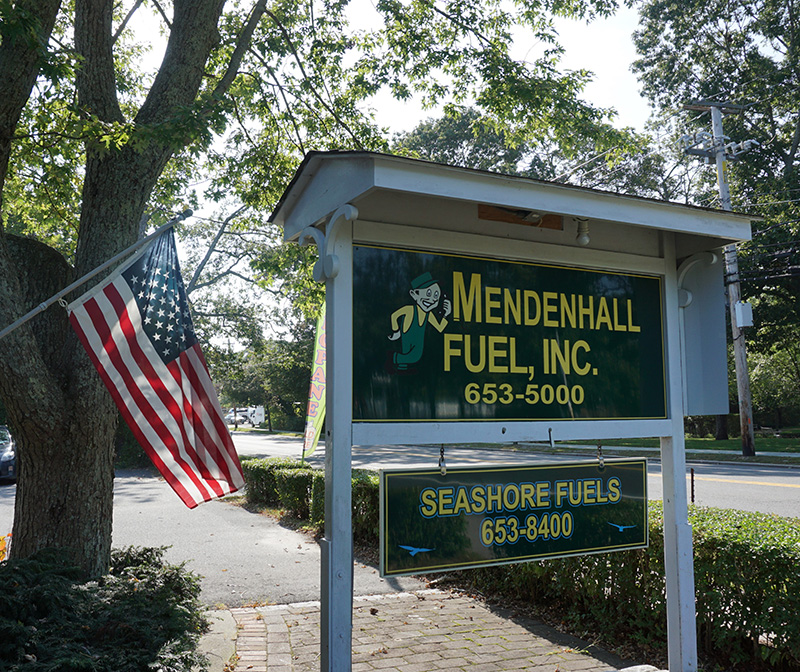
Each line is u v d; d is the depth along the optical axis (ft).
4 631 12.14
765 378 130.52
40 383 16.94
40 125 20.39
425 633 18.12
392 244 12.40
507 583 21.61
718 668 15.12
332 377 11.51
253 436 175.83
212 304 85.25
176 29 21.81
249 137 33.58
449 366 12.70
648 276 15.21
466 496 12.67
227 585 23.65
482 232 13.39
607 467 14.25
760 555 14.61
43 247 18.80
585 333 14.24
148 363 15.06
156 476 62.18
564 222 14.34
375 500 29.60
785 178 90.79
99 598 14.92
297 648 16.80
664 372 15.07
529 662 15.93
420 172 11.07
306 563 27.02
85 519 17.79
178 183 34.94
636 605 17.12
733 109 75.36
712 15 98.07
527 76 35.14
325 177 12.13
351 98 37.63
